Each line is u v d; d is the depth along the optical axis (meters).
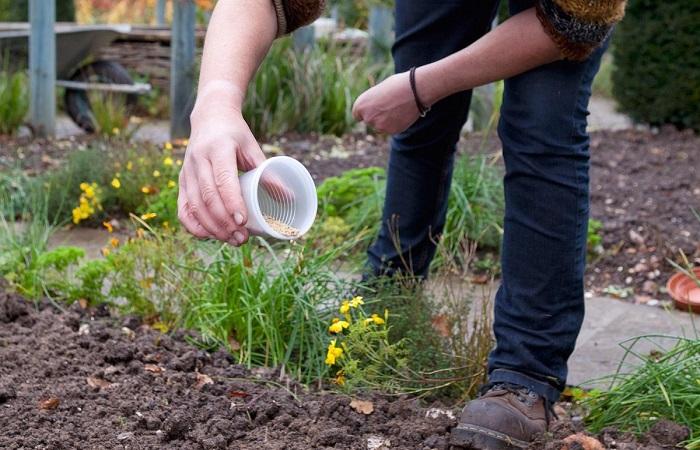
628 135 8.85
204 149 2.17
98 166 5.80
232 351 3.45
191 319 3.61
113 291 3.78
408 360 3.17
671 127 9.07
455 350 3.23
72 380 3.08
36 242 4.25
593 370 3.62
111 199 5.74
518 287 2.73
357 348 3.07
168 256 3.77
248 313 3.41
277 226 2.26
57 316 3.63
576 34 2.48
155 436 2.73
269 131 8.50
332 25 10.95
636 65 9.16
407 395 3.07
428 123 3.20
